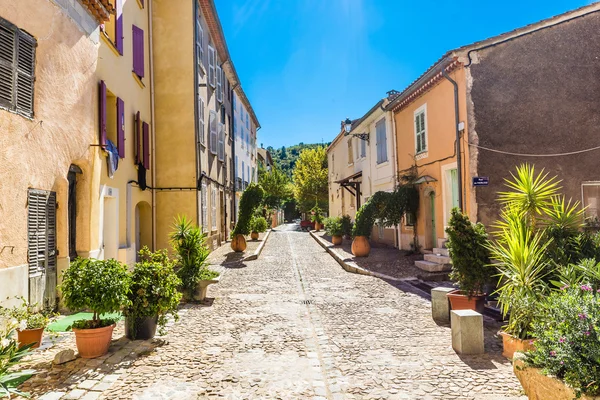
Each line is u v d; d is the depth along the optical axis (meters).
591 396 2.84
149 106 14.32
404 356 5.24
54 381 4.38
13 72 5.93
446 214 11.84
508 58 10.62
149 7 14.48
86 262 5.20
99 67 9.09
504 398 3.97
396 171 15.94
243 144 29.53
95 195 8.53
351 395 4.11
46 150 6.70
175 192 14.57
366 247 14.47
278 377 4.59
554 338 3.23
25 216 6.12
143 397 4.05
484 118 10.46
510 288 5.36
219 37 18.78
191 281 8.40
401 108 15.34
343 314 7.53
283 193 42.78
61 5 7.16
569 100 10.70
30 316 5.46
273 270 13.07
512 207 7.02
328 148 31.05
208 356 5.27
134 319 5.85
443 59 10.70
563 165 10.54
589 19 10.93
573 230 6.44
